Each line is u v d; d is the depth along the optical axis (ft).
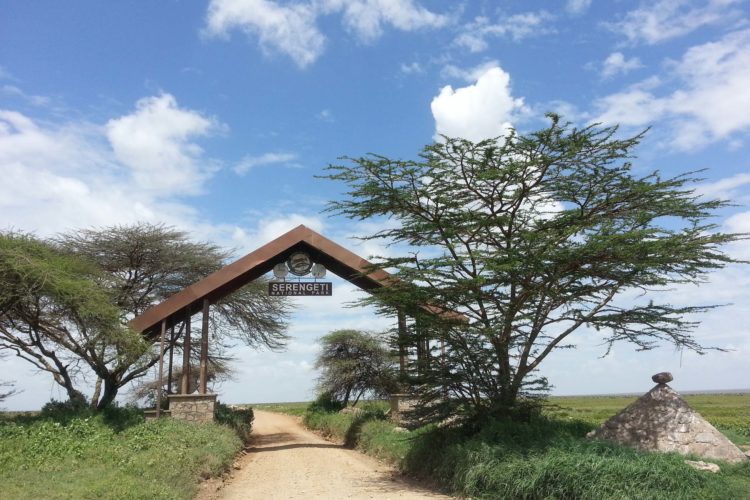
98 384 73.51
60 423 52.37
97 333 62.03
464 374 44.47
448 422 47.57
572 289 42.47
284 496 38.93
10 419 56.54
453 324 44.32
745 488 28.58
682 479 29.35
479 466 35.91
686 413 38.24
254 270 74.13
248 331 96.63
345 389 115.96
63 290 55.98
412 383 46.50
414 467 47.75
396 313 48.67
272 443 84.17
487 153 42.47
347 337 114.01
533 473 32.32
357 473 50.29
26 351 64.13
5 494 29.27
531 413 46.26
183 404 68.03
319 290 72.43
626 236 36.32
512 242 44.19
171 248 87.35
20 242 57.62
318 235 72.33
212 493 39.58
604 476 29.73
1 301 54.34
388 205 47.70
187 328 70.90
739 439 47.32
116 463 39.78
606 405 196.85
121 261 86.38
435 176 44.62
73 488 31.14
